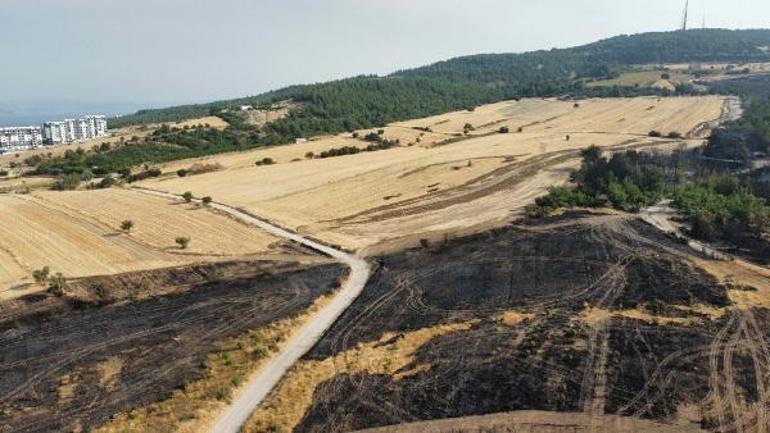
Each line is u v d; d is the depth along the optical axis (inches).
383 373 1721.2
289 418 1539.1
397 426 1461.6
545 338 1818.4
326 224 3496.6
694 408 1461.6
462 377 1644.9
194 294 2485.2
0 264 2783.0
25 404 1681.8
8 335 2155.5
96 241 3142.2
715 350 1711.4
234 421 1552.7
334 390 1648.6
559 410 1476.4
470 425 1443.2
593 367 1646.2
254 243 3159.5
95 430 1518.2
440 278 2465.6
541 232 2898.6
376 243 3115.2
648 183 3622.0
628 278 2260.1
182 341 2026.3
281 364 1844.2
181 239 3051.2
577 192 3553.2
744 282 2185.0
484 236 2997.0
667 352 1706.4
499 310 2079.2
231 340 2000.5
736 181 3376.0
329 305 2309.3
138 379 1784.0
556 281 2288.4
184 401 1633.9
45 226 3383.4
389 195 4087.1
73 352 1993.1
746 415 1430.9
